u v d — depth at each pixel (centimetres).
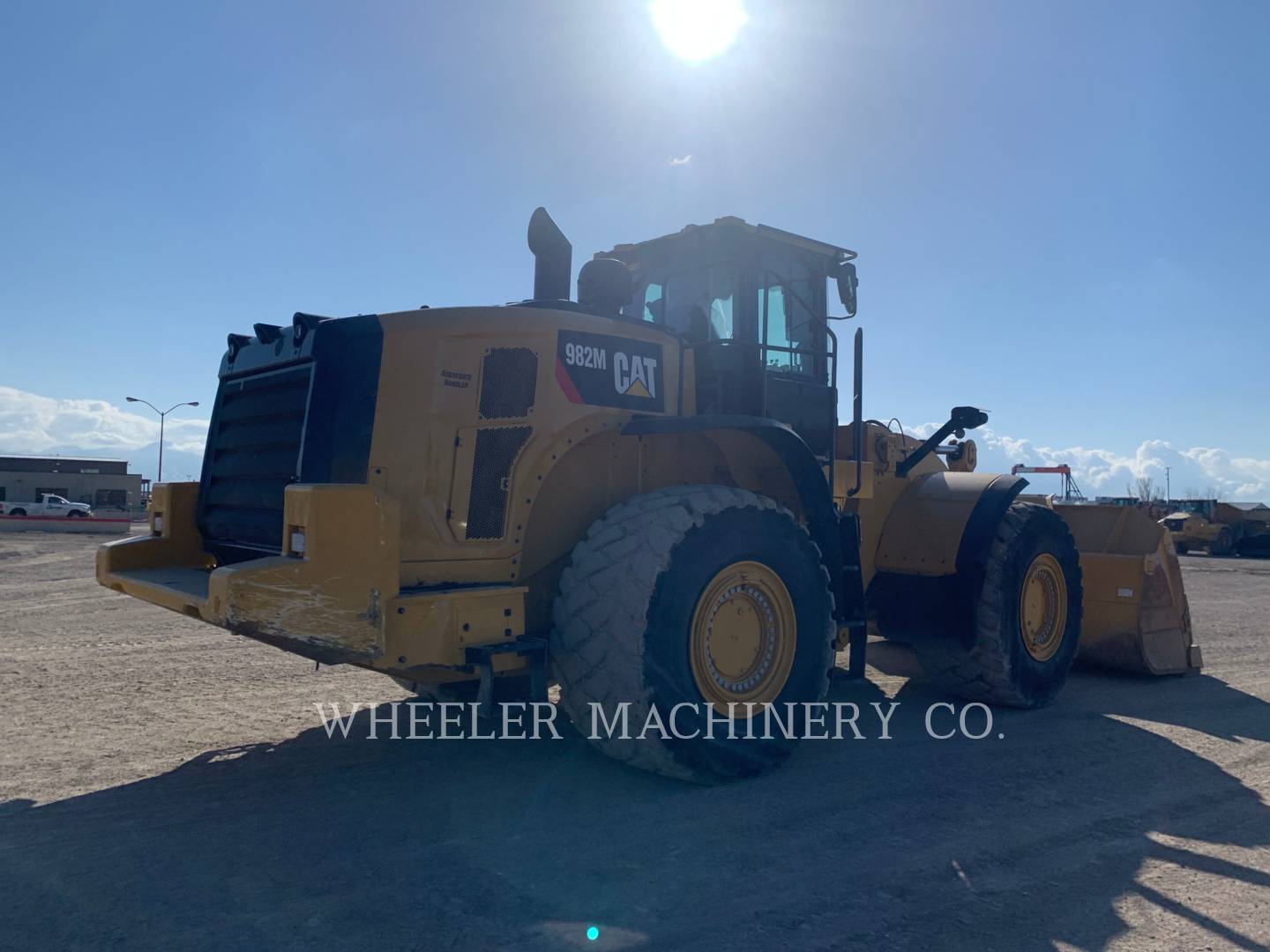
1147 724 510
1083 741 468
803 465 444
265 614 308
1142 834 335
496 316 388
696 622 376
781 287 509
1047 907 273
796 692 413
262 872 290
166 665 631
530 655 370
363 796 366
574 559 383
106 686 562
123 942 243
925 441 574
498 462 383
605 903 270
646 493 425
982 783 394
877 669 670
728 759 380
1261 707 558
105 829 327
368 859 301
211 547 445
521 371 390
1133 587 639
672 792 375
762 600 408
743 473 467
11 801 355
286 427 386
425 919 258
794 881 288
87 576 1342
